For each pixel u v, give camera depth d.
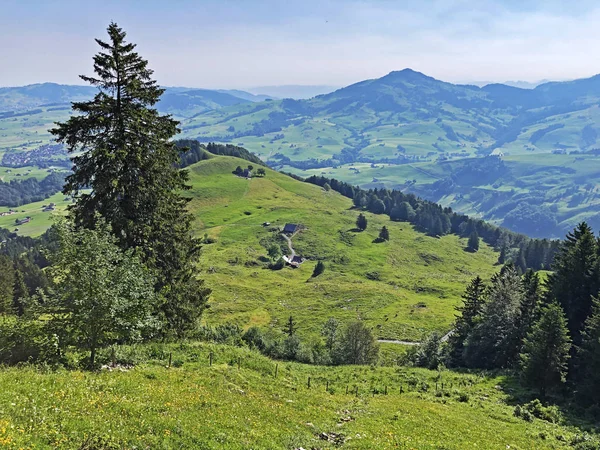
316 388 31.83
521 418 34.66
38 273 117.38
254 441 15.26
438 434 22.45
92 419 13.02
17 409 12.22
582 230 66.00
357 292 159.00
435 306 148.75
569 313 61.59
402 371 48.56
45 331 20.48
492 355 67.19
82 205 29.34
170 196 33.34
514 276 75.44
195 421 15.38
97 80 28.86
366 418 23.64
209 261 190.38
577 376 52.31
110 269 21.25
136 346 26.48
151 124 30.42
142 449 12.30
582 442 28.86
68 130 27.88
